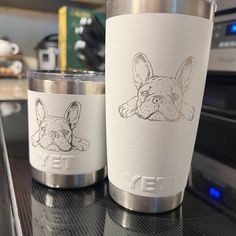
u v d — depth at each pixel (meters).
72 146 0.28
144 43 0.22
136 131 0.23
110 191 0.27
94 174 0.29
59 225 0.22
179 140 0.24
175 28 0.21
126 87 0.23
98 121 0.29
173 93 0.22
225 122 0.58
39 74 0.27
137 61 0.22
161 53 0.22
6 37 1.30
